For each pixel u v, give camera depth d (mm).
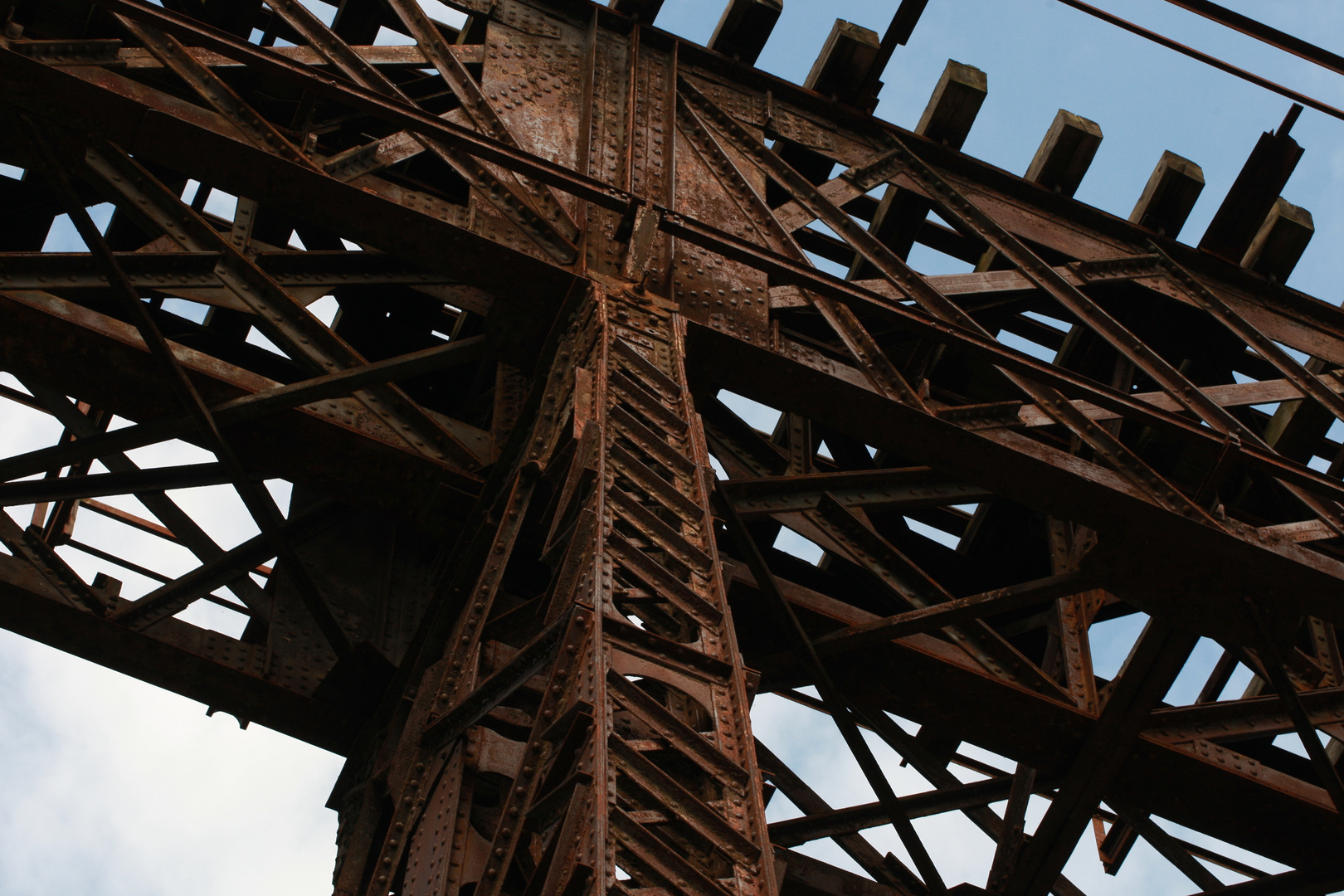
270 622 10039
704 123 12344
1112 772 10047
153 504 10766
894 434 9000
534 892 4680
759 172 12086
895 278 11156
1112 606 12477
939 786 11031
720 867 6016
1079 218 14047
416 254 8516
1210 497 9672
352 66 10242
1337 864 10727
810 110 13547
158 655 9594
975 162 13875
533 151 11047
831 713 9539
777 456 10297
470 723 6566
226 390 9086
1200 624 9484
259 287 8820
